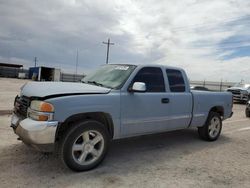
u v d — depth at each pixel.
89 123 4.43
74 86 4.75
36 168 4.46
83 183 3.98
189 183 4.16
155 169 4.71
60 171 4.39
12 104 11.80
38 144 4.04
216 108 7.38
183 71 6.39
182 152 5.85
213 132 7.13
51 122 4.04
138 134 5.33
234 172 4.74
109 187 3.89
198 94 6.57
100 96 4.62
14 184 3.84
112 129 4.90
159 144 6.45
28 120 4.18
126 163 4.96
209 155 5.71
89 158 4.58
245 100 21.84
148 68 5.55
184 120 6.21
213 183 4.21
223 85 43.09
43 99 4.13
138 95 5.18
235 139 7.46
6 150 5.29
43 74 48.41
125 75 5.22
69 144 4.23
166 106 5.71
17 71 60.47
